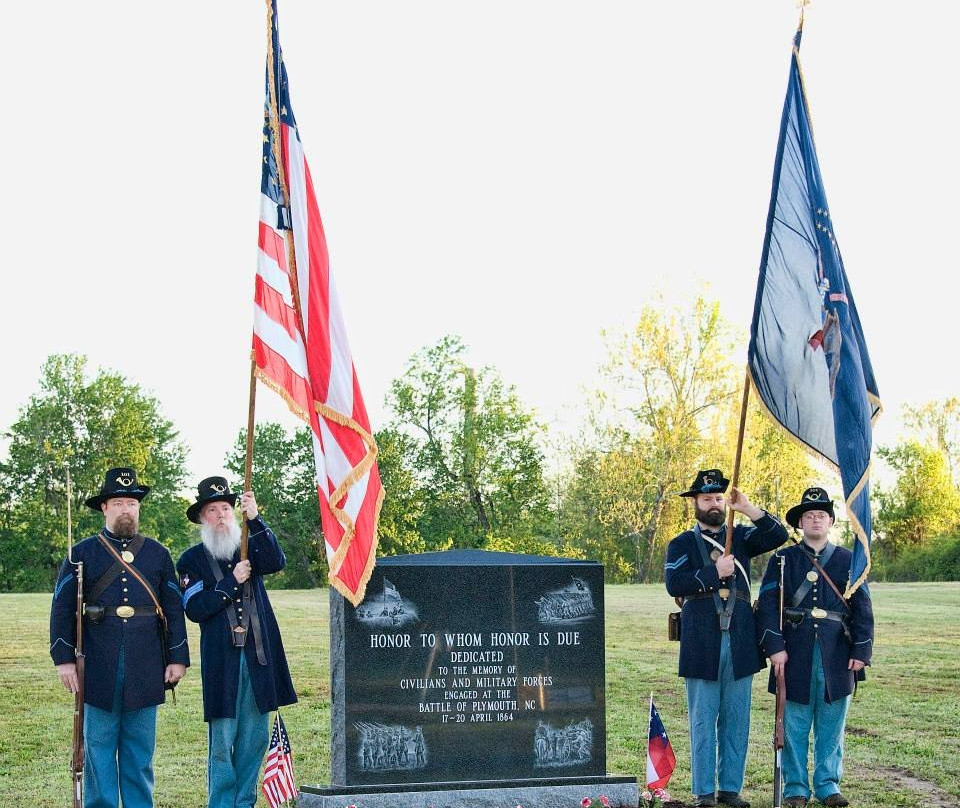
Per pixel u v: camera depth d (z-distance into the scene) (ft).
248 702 28.17
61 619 27.02
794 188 30.40
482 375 196.44
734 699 30.48
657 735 30.19
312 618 87.04
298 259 29.45
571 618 30.66
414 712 29.66
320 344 29.45
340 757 29.35
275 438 217.15
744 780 33.83
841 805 30.71
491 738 29.99
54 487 217.15
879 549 226.17
